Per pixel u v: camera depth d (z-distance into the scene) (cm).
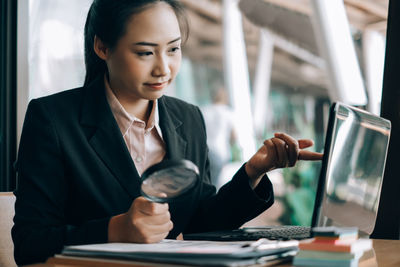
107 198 113
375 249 98
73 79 265
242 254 63
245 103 859
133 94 112
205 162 138
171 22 106
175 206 124
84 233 90
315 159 112
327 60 593
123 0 105
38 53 244
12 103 215
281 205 758
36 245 95
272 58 856
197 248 70
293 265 65
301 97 838
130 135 121
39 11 245
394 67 147
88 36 122
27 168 109
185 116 136
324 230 65
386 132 97
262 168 115
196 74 931
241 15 866
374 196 95
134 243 84
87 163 113
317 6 588
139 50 105
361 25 572
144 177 74
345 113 80
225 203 121
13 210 125
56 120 113
